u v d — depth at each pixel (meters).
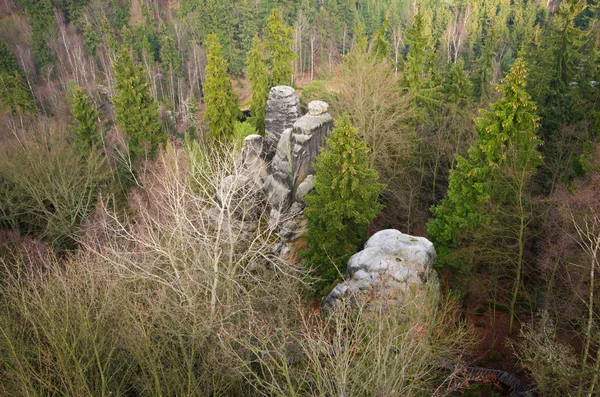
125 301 15.11
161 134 42.47
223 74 40.69
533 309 23.23
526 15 80.81
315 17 89.81
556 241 20.73
